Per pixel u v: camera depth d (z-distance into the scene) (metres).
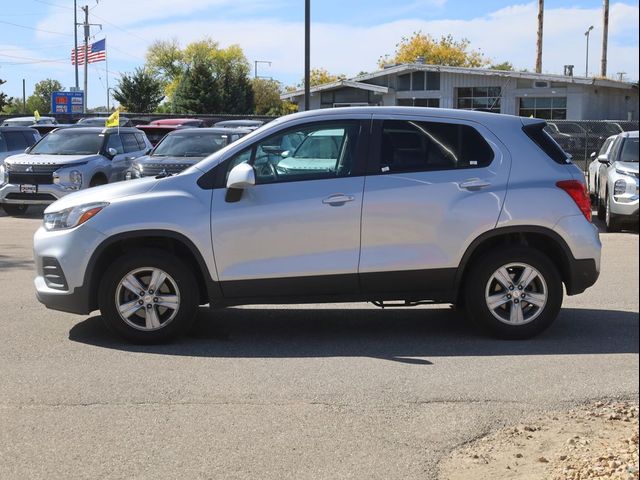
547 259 6.73
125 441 4.61
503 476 4.10
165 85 100.62
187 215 6.54
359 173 6.66
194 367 6.05
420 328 7.33
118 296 6.59
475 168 6.73
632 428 4.73
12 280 9.58
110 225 6.53
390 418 4.98
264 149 6.71
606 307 8.15
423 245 6.63
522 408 5.16
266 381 5.71
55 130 18.00
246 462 4.32
